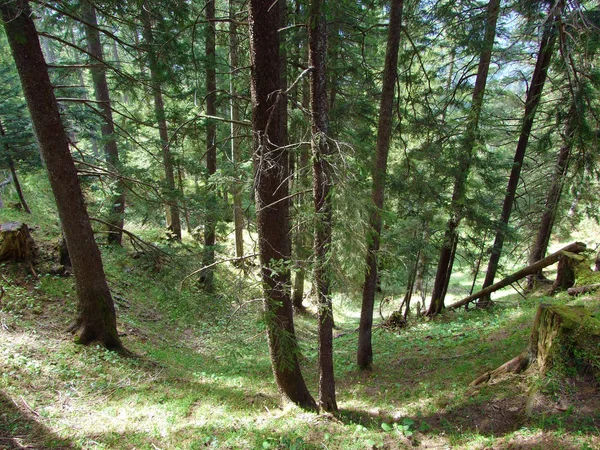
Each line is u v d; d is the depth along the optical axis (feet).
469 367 23.17
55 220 48.03
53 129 22.72
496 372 18.94
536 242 47.85
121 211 43.62
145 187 31.42
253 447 16.30
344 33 33.04
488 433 14.87
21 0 18.86
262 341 38.06
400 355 30.42
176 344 33.63
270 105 16.08
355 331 44.21
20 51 21.03
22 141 42.91
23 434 15.94
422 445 15.52
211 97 36.78
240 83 36.14
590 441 12.07
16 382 19.35
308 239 18.26
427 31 33.35
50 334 25.44
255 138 16.63
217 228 31.30
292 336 17.76
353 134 35.63
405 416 18.85
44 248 34.78
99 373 23.12
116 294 36.63
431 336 33.60
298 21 28.89
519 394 16.25
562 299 31.12
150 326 34.71
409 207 33.88
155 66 24.20
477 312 39.45
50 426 16.88
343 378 27.37
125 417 18.76
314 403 21.42
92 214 34.42
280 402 21.38
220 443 16.71
